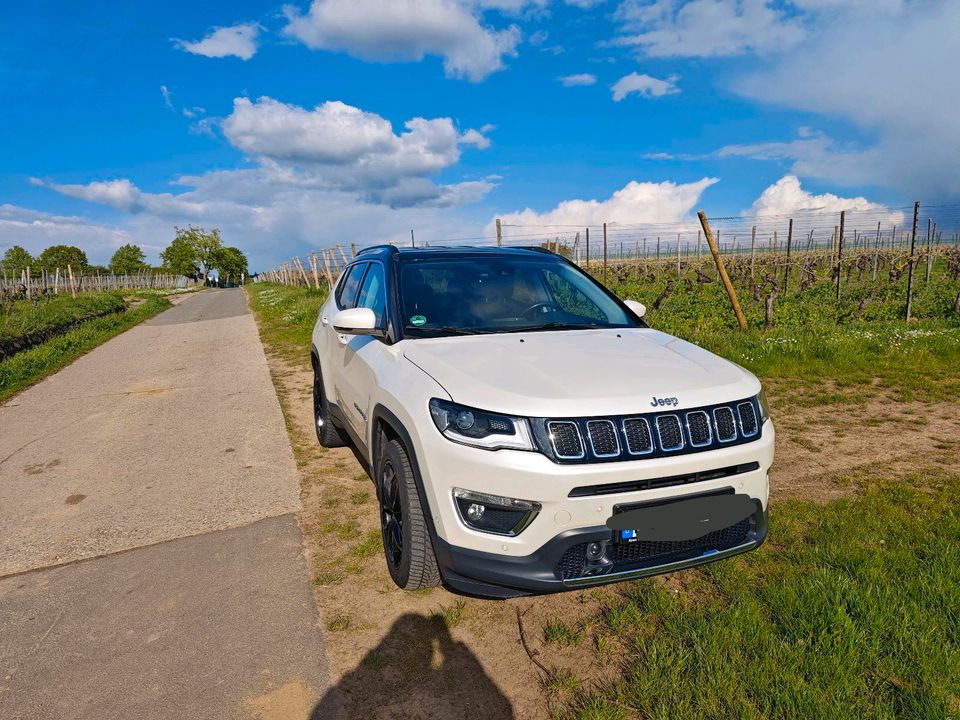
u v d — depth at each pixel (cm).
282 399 729
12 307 2011
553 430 229
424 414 253
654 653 232
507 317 341
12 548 356
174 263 10975
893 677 215
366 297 407
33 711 221
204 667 243
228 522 381
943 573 274
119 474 482
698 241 3825
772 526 339
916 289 2028
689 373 267
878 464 440
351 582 305
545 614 272
